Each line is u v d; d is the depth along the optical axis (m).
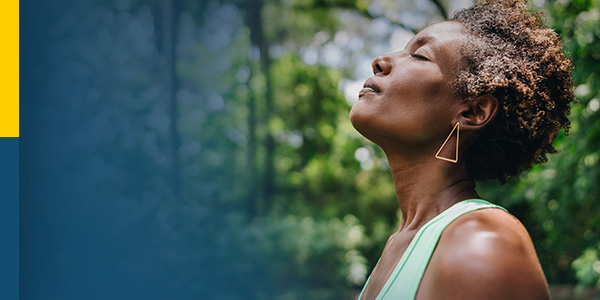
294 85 9.16
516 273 0.76
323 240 7.54
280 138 8.56
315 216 8.38
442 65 0.93
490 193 6.02
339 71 9.71
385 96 0.95
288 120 8.94
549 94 0.97
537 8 3.31
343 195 9.45
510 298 0.75
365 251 9.41
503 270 0.76
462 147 0.95
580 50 3.29
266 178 7.85
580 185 3.79
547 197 4.52
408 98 0.94
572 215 4.37
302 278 7.19
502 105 0.93
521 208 6.61
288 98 9.09
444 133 0.94
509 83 0.92
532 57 0.96
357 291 8.09
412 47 0.98
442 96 0.93
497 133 0.95
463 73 0.92
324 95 9.36
